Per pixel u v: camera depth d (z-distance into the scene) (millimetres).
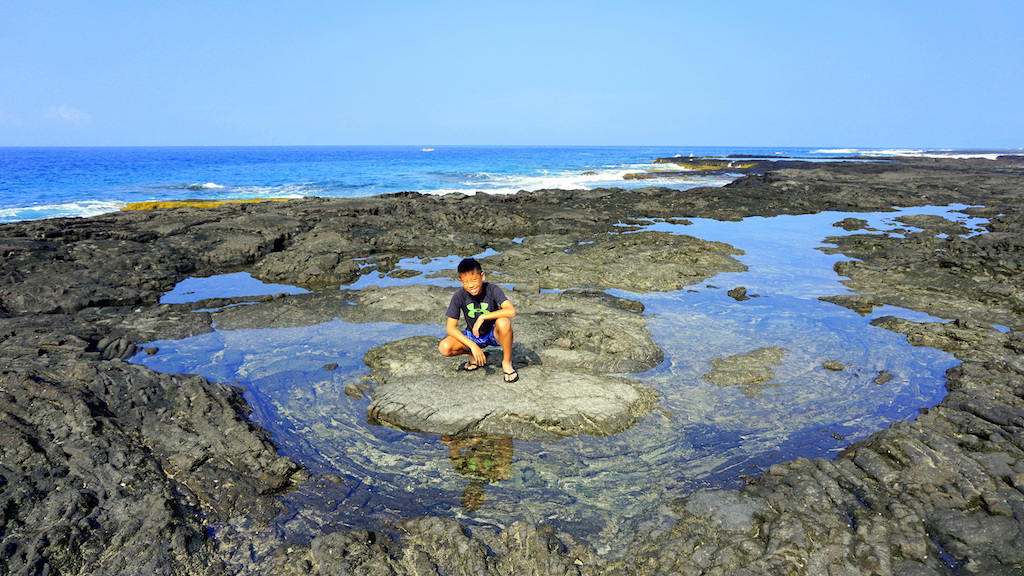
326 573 3223
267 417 5215
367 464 4457
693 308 8594
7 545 3264
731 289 9695
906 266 10961
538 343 6820
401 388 5574
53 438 4449
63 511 3602
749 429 4984
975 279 9609
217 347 6941
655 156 107562
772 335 7371
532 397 5367
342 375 6121
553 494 4051
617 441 4773
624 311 8297
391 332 7449
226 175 44406
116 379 5488
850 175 33000
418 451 4645
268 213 16578
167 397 5352
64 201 24188
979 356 6449
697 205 21234
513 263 11719
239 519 3742
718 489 4070
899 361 6477
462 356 6355
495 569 3287
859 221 16906
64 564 3219
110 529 3523
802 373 6164
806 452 4605
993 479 3932
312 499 3984
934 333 7215
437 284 10070
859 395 5629
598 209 20203
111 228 13234
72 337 6789
